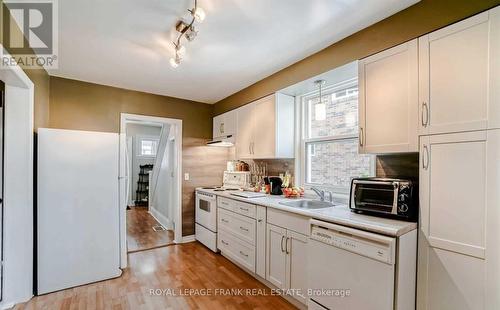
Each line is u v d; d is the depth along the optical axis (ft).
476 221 4.46
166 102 12.77
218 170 14.21
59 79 10.03
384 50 6.04
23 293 7.30
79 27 6.40
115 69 9.26
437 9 5.14
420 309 5.14
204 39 7.09
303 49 7.75
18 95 7.26
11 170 7.22
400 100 5.67
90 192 8.70
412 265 5.10
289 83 9.01
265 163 11.75
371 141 6.25
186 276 9.08
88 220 8.61
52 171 8.04
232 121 12.37
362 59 6.53
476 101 4.50
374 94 6.22
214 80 10.58
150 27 6.45
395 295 4.75
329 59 7.50
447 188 4.84
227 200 10.43
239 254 9.61
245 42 7.28
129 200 23.73
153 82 10.77
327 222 6.02
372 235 5.02
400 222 5.40
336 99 8.93
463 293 4.58
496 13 4.30
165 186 16.44
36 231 7.86
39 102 8.47
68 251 8.23
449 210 4.80
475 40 4.55
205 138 14.01
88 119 10.62
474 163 4.50
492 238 4.26
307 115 10.01
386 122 5.93
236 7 5.65
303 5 5.59
